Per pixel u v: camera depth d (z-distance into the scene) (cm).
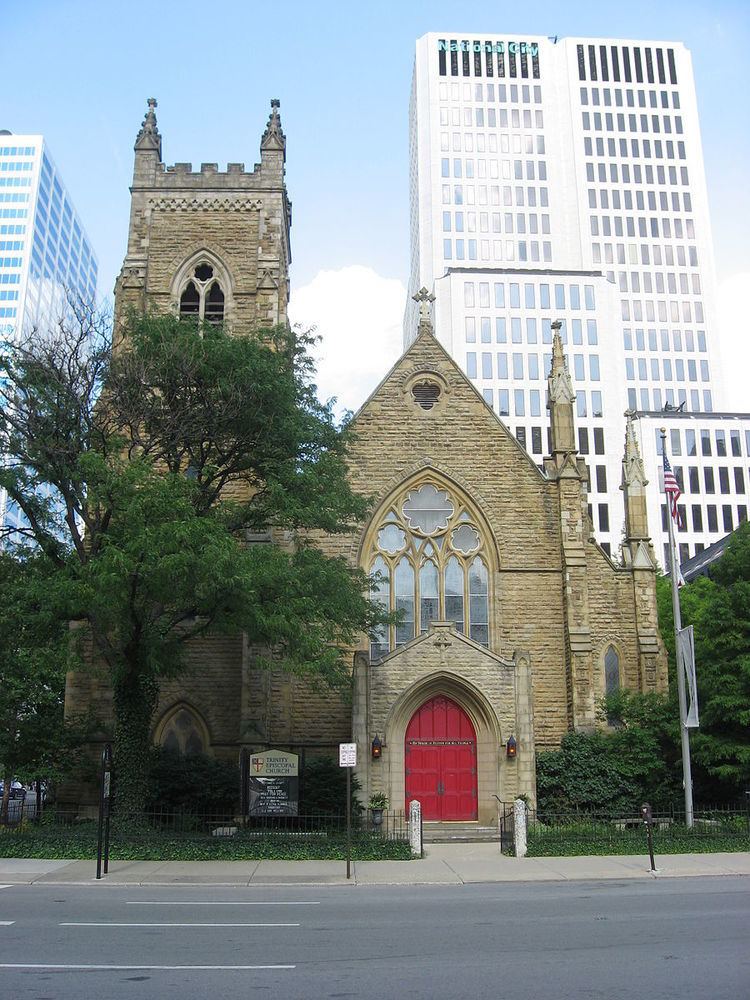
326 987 1108
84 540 3162
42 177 17725
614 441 10956
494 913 1681
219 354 2902
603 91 13400
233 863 2475
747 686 3158
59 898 1881
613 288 11525
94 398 2942
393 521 3812
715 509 11169
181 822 3005
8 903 1798
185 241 4238
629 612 3803
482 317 11194
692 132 13362
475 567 3778
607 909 1723
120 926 1525
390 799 3269
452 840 3119
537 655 3669
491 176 12812
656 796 3331
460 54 13225
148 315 3033
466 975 1173
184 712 3609
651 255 12912
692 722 3034
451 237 12550
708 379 12556
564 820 3156
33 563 2872
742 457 11331
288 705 3512
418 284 13125
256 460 3047
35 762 3422
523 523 3794
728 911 1688
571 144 13175
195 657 3622
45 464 2761
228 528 3002
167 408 3056
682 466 11238
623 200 13062
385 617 3234
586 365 11144
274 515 3000
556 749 3584
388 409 3888
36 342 3725
